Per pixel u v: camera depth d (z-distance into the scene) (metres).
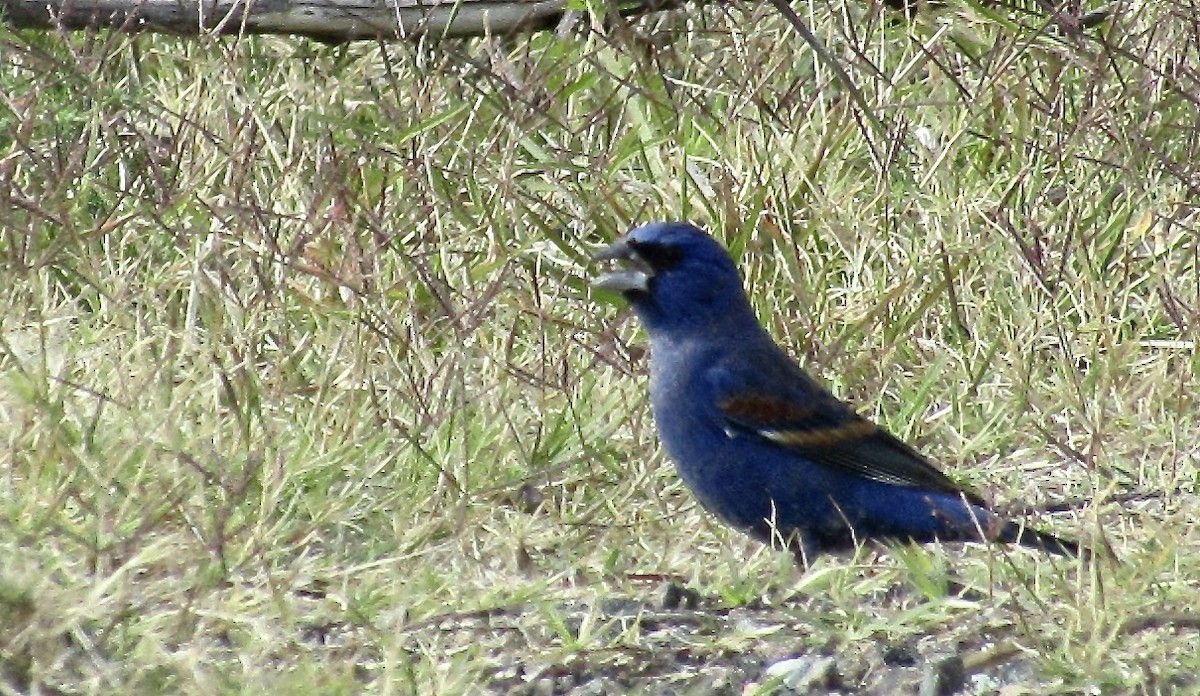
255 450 9.77
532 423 11.23
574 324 12.02
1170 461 11.26
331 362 10.90
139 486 9.46
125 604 8.34
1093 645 8.29
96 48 13.58
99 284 11.45
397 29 13.30
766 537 10.32
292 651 8.48
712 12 14.93
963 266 12.79
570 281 12.62
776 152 13.38
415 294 12.18
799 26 12.80
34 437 9.55
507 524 10.30
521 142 13.39
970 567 9.77
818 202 13.07
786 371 10.28
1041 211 13.53
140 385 10.23
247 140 12.84
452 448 10.82
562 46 13.84
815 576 9.45
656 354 10.36
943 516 10.08
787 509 10.20
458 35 13.62
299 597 9.14
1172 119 13.96
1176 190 13.57
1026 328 12.36
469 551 9.98
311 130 13.45
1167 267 12.99
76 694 7.89
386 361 11.27
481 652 8.59
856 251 12.91
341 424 10.60
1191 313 12.22
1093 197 13.62
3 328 10.59
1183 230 13.20
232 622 8.56
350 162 13.01
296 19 13.25
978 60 14.23
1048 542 9.70
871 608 9.13
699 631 8.95
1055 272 12.89
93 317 11.69
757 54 14.05
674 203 13.23
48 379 10.01
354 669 8.26
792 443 10.10
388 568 9.45
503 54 13.66
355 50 14.11
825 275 12.87
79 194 12.44
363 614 8.82
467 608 9.11
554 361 11.60
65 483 9.28
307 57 14.00
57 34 13.31
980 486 11.38
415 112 13.30
